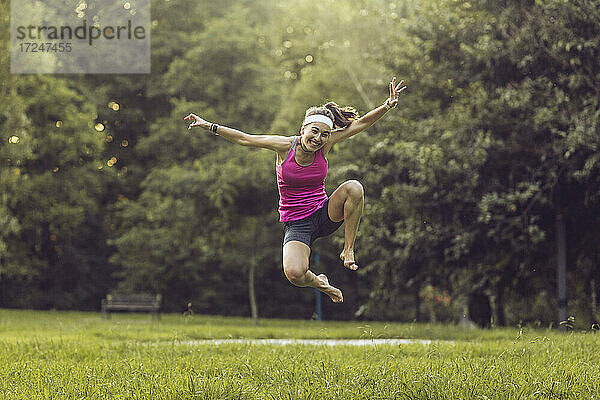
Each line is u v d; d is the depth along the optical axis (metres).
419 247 21.81
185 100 38.00
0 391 8.27
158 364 10.13
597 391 7.69
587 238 22.03
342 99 29.73
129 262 37.28
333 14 31.17
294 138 6.95
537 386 7.81
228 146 35.50
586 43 18.41
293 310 41.38
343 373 8.68
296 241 6.89
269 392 7.78
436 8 22.97
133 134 42.81
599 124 18.22
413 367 9.12
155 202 34.12
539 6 19.70
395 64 24.45
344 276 40.00
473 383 7.76
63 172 36.97
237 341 13.88
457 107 21.23
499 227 20.22
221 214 28.67
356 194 6.84
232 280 40.59
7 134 28.11
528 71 20.22
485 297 24.00
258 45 38.28
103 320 27.56
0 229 29.31
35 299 40.28
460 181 20.41
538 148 19.92
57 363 10.43
